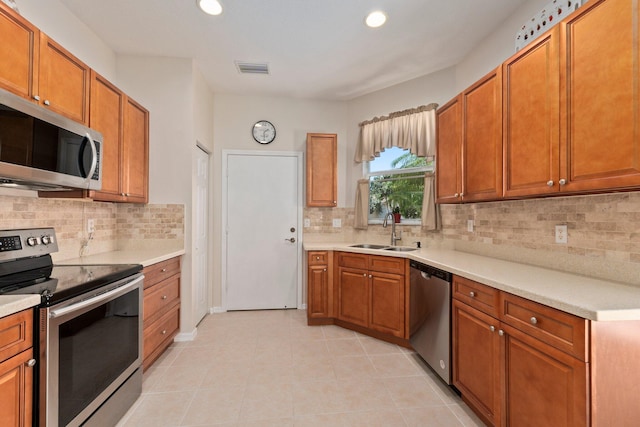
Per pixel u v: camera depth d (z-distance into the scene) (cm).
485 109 186
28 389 112
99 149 180
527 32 182
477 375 161
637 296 116
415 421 163
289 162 358
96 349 145
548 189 142
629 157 108
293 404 178
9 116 125
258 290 354
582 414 102
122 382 166
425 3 200
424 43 247
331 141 337
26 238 155
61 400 122
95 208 236
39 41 151
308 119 360
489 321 151
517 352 133
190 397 184
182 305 268
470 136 201
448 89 286
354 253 288
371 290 274
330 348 253
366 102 346
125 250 261
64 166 154
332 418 166
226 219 348
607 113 116
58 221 200
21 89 142
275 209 356
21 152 130
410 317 245
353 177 356
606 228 144
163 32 233
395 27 226
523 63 157
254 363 227
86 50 225
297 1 198
